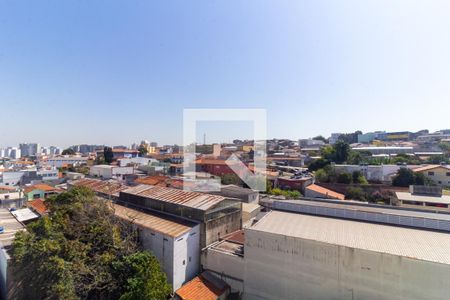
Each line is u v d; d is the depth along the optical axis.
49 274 12.27
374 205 18.02
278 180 40.91
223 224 17.62
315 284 11.84
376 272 10.62
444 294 9.46
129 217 17.05
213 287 13.95
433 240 11.91
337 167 47.19
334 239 12.13
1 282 15.77
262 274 13.21
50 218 16.56
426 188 29.97
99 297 13.44
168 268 14.19
